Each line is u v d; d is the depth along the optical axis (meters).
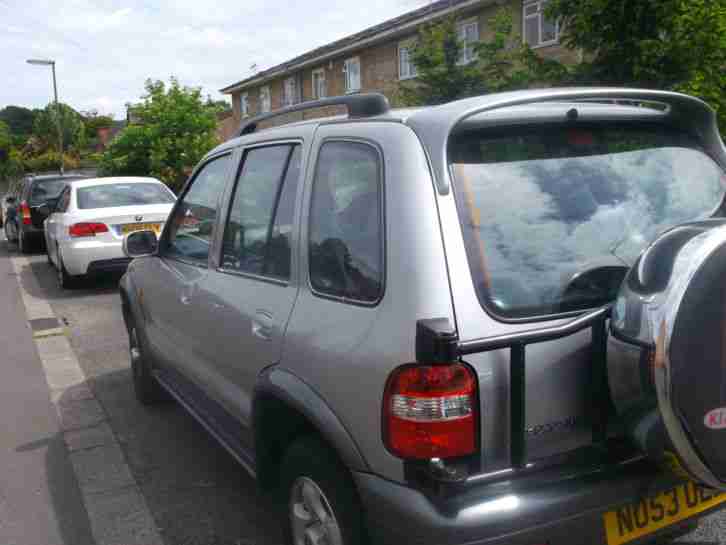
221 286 3.63
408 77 22.03
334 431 2.51
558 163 2.65
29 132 99.44
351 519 2.51
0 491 4.31
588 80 7.12
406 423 2.24
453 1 18.42
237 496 4.14
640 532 2.47
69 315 9.43
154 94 21.00
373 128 2.70
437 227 2.35
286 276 3.05
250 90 35.31
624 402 2.25
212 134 21.62
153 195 11.35
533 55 7.64
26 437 5.16
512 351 2.23
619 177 2.76
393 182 2.48
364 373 2.38
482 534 2.20
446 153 2.45
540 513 2.25
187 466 4.57
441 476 2.21
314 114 16.66
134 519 3.92
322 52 26.81
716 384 2.11
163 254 4.74
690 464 2.15
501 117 2.54
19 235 16.86
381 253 2.46
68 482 4.41
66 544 3.71
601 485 2.34
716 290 2.07
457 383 2.22
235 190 3.72
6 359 7.32
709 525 3.52
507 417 2.31
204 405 4.11
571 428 2.41
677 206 2.84
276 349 2.94
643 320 2.14
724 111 6.60
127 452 4.82
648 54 6.55
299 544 2.89
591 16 6.78
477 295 2.32
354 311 2.53
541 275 2.45
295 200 3.07
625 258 2.64
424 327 2.13
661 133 2.94
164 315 4.57
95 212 10.53
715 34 6.43
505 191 2.50
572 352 2.39
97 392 6.14
